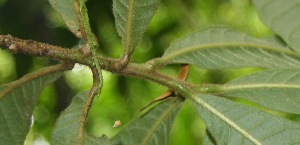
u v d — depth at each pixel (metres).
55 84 0.79
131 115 1.02
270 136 0.33
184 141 1.06
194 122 1.05
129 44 0.33
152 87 0.94
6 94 0.34
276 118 0.34
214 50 0.38
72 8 0.35
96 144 0.32
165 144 0.39
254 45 0.39
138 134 0.39
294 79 0.37
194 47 0.38
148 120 0.39
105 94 1.09
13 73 0.91
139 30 0.33
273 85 0.37
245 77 0.37
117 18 0.33
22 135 0.34
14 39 0.32
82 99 0.33
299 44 0.39
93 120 1.12
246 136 0.34
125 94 0.95
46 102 1.05
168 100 0.39
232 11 1.11
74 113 0.32
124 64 0.34
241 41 0.39
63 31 0.67
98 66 0.32
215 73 1.00
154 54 0.92
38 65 0.67
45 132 1.10
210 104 0.35
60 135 0.32
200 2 1.03
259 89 0.37
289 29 0.40
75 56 0.33
